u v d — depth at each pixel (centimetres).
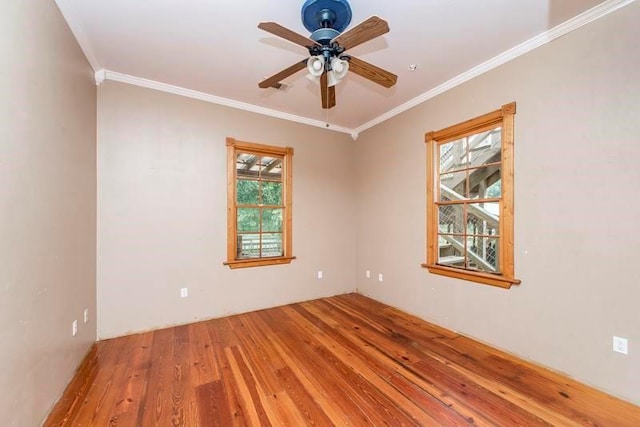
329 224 455
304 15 190
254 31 231
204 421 173
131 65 282
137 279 308
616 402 191
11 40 143
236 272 370
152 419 174
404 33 232
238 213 379
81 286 243
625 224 193
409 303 370
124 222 302
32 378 160
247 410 183
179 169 333
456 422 173
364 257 458
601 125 204
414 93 344
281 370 232
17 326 146
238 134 373
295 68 203
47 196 181
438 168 338
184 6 202
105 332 291
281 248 413
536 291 240
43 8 176
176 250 330
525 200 248
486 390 205
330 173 457
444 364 241
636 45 188
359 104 375
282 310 384
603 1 197
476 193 295
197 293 342
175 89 329
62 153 204
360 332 309
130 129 306
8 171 140
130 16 212
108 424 170
